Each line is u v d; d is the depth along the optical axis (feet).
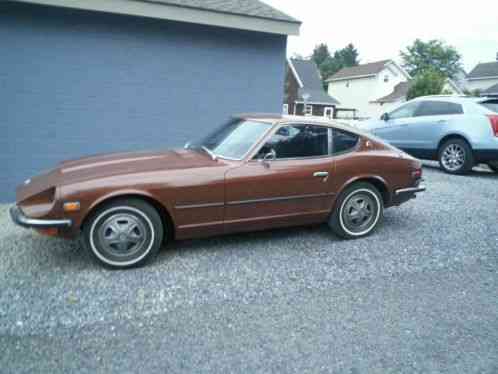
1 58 17.94
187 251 12.80
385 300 10.03
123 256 11.21
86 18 18.89
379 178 14.15
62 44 18.75
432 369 7.57
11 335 8.17
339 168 13.43
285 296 10.10
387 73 143.64
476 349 8.20
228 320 8.96
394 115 30.37
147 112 20.97
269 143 12.71
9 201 19.13
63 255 12.21
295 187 12.89
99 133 20.21
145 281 10.64
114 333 8.37
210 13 20.24
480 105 25.64
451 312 9.55
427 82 117.60
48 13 18.25
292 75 137.08
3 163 18.76
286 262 12.14
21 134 18.84
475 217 16.98
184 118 21.84
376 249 13.34
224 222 12.19
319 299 10.00
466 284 11.00
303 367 7.52
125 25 19.69
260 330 8.63
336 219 13.87
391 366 7.62
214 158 12.70
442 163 27.27
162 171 11.42
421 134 28.02
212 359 7.66
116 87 20.11
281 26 21.81
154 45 20.44
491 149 24.59
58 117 19.31
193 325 8.74
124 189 10.74
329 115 134.10
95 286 10.28
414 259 12.59
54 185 10.59
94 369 7.27
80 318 8.84
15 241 13.38
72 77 19.21
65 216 10.36
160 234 11.57
